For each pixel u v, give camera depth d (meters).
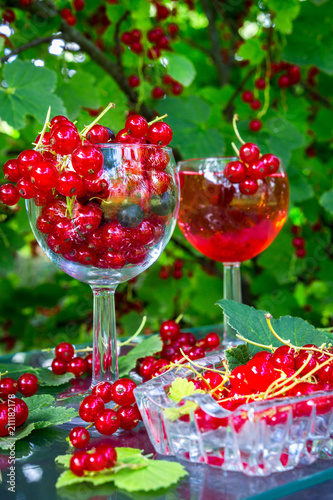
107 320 0.51
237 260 0.63
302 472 0.41
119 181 0.47
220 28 1.34
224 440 0.41
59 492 0.39
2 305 1.25
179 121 0.95
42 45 1.01
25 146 1.09
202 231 0.60
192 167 0.60
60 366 0.57
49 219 0.47
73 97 0.98
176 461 0.42
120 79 1.02
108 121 1.04
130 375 0.57
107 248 0.48
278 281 1.22
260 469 0.40
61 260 0.50
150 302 1.28
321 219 1.25
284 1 0.95
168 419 0.42
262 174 0.58
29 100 0.80
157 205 0.49
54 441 0.45
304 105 1.18
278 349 0.48
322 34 1.00
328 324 1.26
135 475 0.40
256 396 0.43
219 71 1.22
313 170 1.23
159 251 0.51
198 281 1.27
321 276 1.24
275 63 1.06
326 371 0.46
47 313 1.38
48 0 0.93
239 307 0.52
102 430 0.45
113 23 1.08
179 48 1.36
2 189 0.49
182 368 0.49
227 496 0.39
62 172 0.46
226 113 1.11
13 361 0.62
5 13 0.94
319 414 0.41
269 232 0.60
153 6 1.07
